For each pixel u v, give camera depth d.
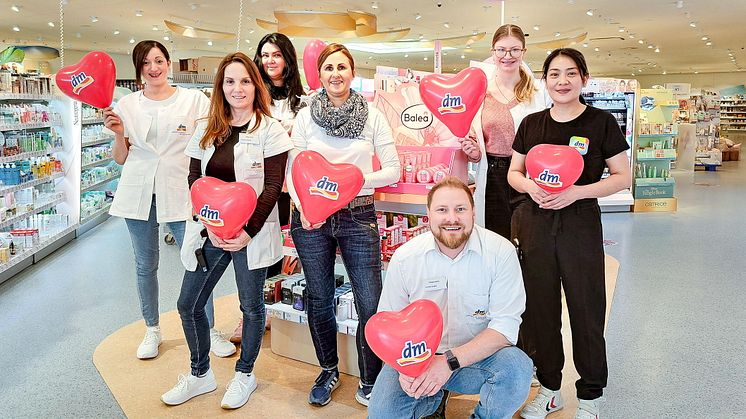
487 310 2.43
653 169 9.81
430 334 2.07
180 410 2.97
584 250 2.65
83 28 13.19
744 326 4.19
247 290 2.96
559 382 2.87
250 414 2.93
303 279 3.65
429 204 2.31
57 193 7.15
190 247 2.89
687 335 4.01
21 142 6.35
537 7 10.89
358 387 3.18
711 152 17.34
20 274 5.64
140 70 3.46
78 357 3.65
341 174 2.58
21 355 3.68
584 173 2.65
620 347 3.80
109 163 9.56
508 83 3.19
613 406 3.01
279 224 3.08
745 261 6.14
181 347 3.79
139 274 3.59
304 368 3.47
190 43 15.72
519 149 2.85
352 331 3.26
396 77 3.81
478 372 2.34
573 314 2.71
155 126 3.46
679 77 25.92
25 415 2.94
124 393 3.15
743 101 24.89
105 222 8.62
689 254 6.50
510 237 3.15
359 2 10.40
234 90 2.79
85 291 5.08
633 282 5.36
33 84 6.77
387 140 2.89
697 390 3.19
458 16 11.85
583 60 2.62
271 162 2.92
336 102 2.84
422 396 2.33
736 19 12.02
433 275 2.40
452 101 2.81
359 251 2.83
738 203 10.52
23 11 11.03
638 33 14.08
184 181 3.54
